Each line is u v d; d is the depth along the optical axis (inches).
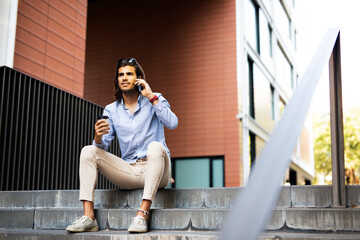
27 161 160.9
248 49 388.2
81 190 95.7
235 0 364.8
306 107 46.6
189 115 358.3
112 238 86.1
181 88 365.4
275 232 88.2
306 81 55.7
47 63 186.1
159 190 104.4
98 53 398.3
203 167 347.9
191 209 93.4
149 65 378.9
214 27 366.3
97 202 108.5
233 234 28.8
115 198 107.0
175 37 377.1
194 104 358.6
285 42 574.2
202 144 349.1
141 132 104.8
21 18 174.4
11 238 93.7
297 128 41.2
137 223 88.5
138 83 103.7
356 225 83.7
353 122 738.8
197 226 92.4
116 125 106.1
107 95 385.1
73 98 190.4
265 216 30.3
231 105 347.6
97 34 403.5
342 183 92.7
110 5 405.7
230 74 353.1
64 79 195.9
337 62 95.5
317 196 95.0
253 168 35.9
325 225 85.7
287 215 88.4
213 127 348.8
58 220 103.6
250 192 32.5
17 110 157.6
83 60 211.9
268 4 480.7
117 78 109.2
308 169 684.7
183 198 103.0
